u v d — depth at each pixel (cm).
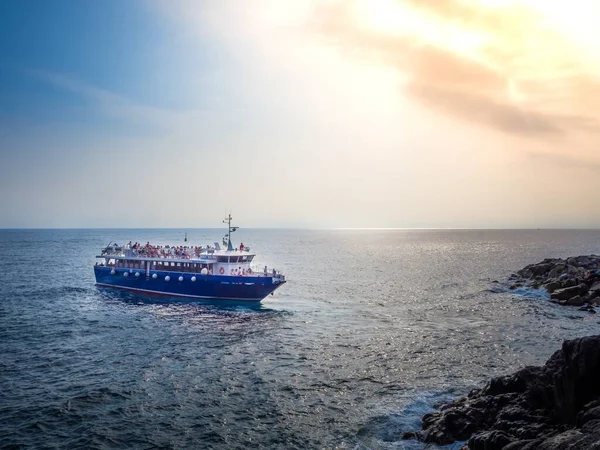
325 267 12319
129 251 7100
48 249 19100
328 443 2220
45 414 2558
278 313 5650
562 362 2056
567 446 1546
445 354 3766
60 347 3975
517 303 6266
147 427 2409
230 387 3009
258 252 19288
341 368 3412
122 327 4797
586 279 6762
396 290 7775
